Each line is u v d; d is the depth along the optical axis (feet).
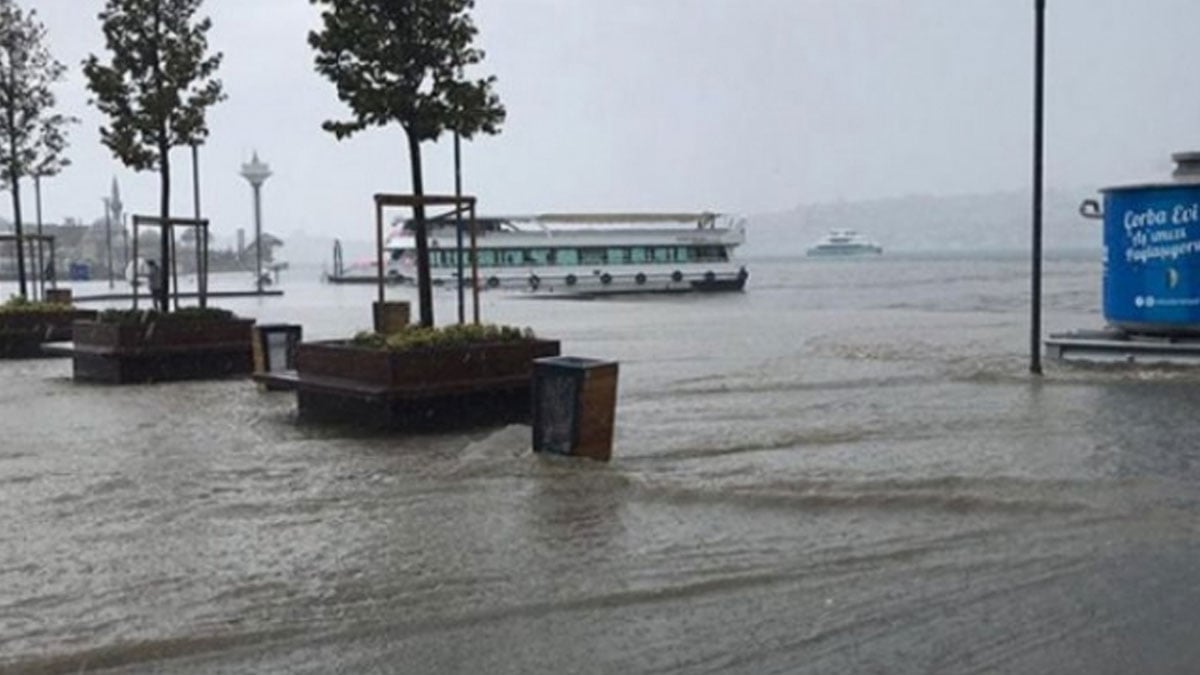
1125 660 17.79
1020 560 23.30
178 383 61.52
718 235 246.47
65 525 28.07
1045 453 34.55
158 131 69.56
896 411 44.52
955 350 68.69
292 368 56.24
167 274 70.85
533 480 32.27
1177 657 17.84
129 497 31.22
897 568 23.02
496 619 20.56
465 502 29.78
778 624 19.89
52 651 19.25
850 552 24.25
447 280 229.25
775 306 149.69
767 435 39.32
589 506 29.09
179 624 20.57
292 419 46.26
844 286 242.99
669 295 217.56
